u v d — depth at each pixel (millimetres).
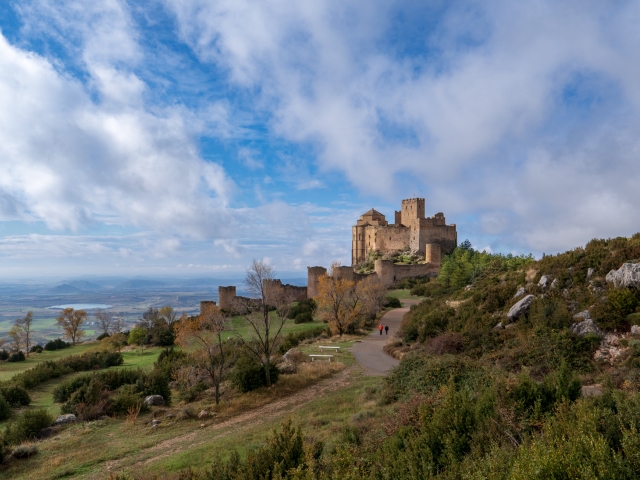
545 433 7578
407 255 104312
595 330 19297
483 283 34562
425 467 8164
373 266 102500
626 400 8305
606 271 22922
